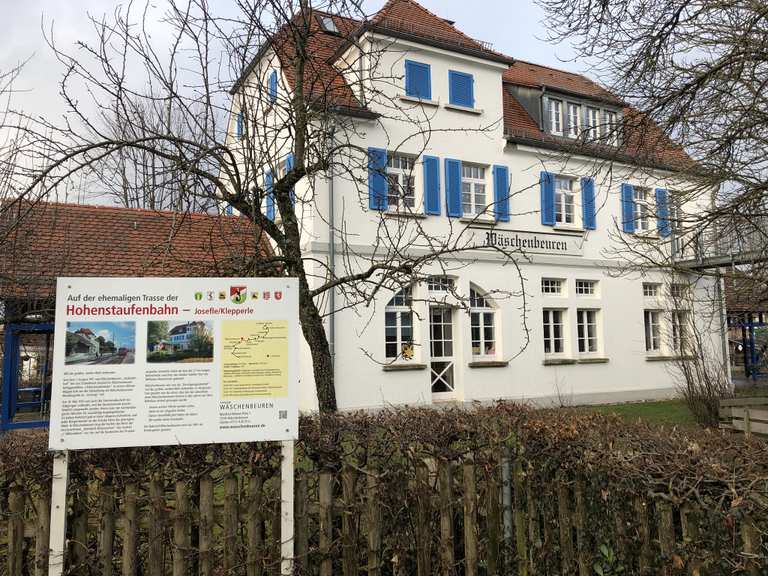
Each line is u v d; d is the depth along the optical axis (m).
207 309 3.28
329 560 3.30
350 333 13.75
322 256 13.45
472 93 16.38
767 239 8.11
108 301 3.19
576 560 3.32
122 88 4.96
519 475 3.60
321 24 5.65
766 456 2.74
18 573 3.04
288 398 3.28
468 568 3.46
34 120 4.87
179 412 3.17
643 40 7.25
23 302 7.55
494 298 16.03
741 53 6.86
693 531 2.67
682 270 9.38
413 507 3.50
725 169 7.81
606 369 17.97
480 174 16.69
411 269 5.10
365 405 13.77
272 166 5.35
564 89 18.61
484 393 15.64
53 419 3.04
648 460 2.94
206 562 3.14
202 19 5.03
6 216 5.74
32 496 3.13
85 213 14.09
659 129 7.98
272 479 3.31
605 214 18.48
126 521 3.11
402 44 15.30
